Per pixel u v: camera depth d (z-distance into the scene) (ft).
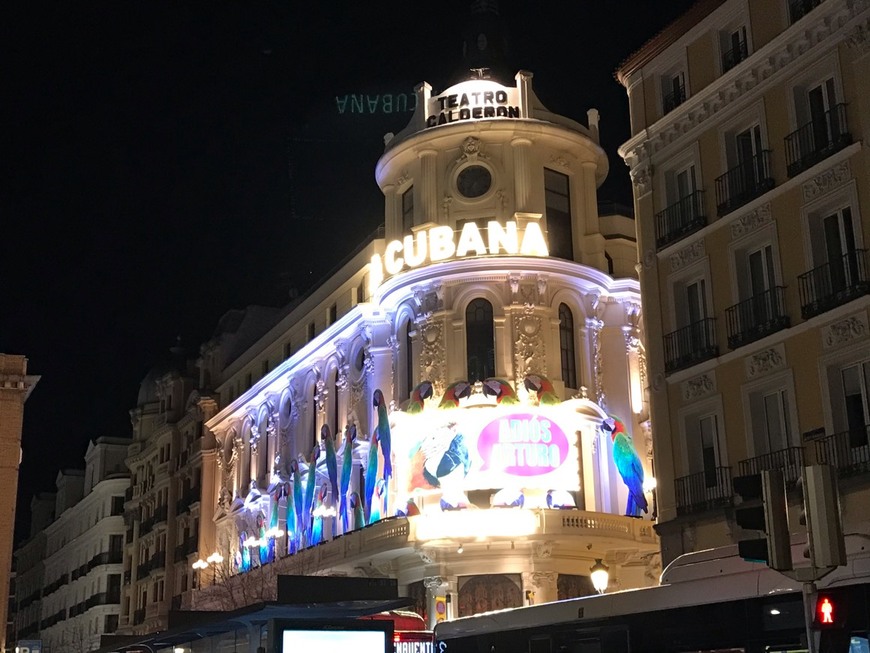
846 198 82.48
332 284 164.04
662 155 102.42
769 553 38.63
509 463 122.62
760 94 91.56
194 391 225.56
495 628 58.34
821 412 81.71
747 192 90.94
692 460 93.97
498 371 127.85
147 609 232.32
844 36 83.71
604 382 137.28
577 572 125.08
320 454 158.10
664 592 47.78
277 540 171.22
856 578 39.32
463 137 136.56
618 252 144.36
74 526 310.86
